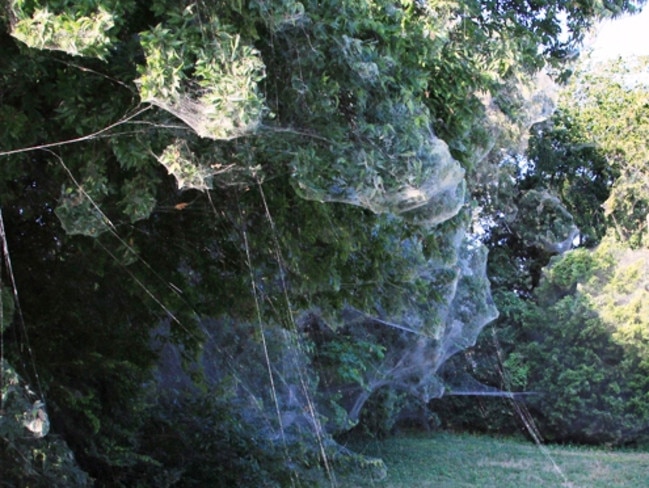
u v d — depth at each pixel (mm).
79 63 2955
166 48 2574
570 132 15641
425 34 3547
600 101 15844
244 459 6121
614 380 13297
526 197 15086
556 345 13859
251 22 2732
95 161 3178
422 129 3414
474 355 14484
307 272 4859
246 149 3312
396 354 10500
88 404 4602
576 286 13953
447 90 3928
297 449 6727
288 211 4676
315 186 3281
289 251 4816
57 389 4445
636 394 13117
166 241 4855
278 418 7473
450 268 5953
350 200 3445
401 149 3201
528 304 14672
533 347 14086
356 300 5215
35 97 3123
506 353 14453
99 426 4500
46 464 3537
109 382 5016
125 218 4031
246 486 6043
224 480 5992
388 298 5383
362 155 3176
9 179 3383
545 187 15805
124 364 4824
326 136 3174
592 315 13438
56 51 2916
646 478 10305
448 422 14805
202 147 3219
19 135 3061
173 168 3059
